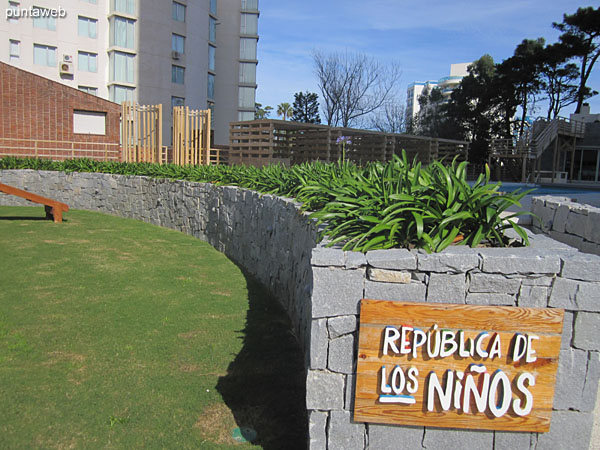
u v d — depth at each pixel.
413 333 2.37
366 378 2.40
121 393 3.50
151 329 4.75
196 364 4.02
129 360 4.04
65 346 4.27
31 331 4.60
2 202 15.62
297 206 4.96
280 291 5.71
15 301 5.50
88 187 14.70
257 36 41.47
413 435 2.44
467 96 41.06
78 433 3.01
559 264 2.34
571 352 2.39
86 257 7.93
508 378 2.36
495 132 40.19
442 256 2.37
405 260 2.38
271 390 3.62
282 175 6.80
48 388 3.53
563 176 28.73
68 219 12.45
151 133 14.92
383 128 38.81
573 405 2.41
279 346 4.42
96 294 5.86
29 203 15.55
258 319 5.13
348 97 35.81
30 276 6.62
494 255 2.37
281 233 5.71
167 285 6.37
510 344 2.35
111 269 7.16
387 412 2.41
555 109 42.31
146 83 32.38
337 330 2.43
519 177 27.50
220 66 40.81
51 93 21.55
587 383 2.40
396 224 2.74
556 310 2.34
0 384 3.55
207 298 5.83
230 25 40.72
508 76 38.06
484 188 3.01
